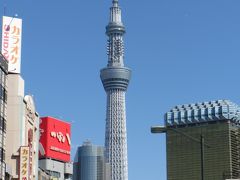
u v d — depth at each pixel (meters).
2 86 110.81
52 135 173.38
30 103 133.88
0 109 108.69
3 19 127.12
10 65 125.94
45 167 169.62
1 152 108.12
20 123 123.38
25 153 119.38
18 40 127.56
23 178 118.00
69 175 180.25
